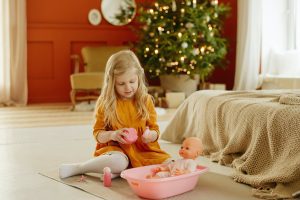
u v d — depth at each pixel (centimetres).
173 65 571
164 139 325
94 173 236
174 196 196
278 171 205
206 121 284
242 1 575
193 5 558
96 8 632
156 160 226
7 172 242
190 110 311
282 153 213
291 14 566
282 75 527
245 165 225
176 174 201
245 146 245
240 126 246
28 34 606
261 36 570
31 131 381
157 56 564
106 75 229
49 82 621
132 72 225
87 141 332
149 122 235
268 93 280
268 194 195
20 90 599
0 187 214
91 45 634
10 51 595
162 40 559
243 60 574
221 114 269
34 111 530
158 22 560
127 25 645
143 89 233
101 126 232
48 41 615
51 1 614
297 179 198
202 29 559
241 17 577
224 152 255
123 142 218
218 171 240
